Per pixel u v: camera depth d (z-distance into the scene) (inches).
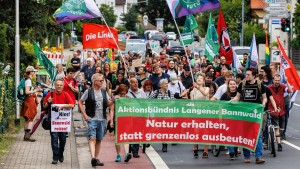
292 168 746.8
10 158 787.4
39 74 1425.9
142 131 765.3
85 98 753.0
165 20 5590.6
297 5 2876.5
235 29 3211.1
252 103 770.8
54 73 911.7
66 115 762.8
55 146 763.4
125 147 787.4
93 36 1064.2
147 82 872.3
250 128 772.0
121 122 760.3
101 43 1067.9
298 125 1152.2
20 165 742.5
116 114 757.9
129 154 780.0
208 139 777.6
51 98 764.6
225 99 814.5
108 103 756.6
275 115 872.9
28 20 1381.6
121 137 760.3
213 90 920.9
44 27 1413.6
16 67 1083.3
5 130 981.8
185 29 1214.3
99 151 796.6
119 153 796.0
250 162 788.0
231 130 776.9
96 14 1043.9
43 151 844.6
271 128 836.6
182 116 772.0
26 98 926.4
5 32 1291.8
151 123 766.5
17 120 1062.4
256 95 790.5
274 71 987.3
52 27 1477.6
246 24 3235.7
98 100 750.5
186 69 1091.3
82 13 1037.8
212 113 775.7
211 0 1080.8
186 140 774.5
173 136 772.6
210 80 912.9
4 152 821.2
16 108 1064.8
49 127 767.7
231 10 3371.1
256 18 3619.6
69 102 767.1
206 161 797.2
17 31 1087.0
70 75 969.5
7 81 1040.2
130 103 760.3
